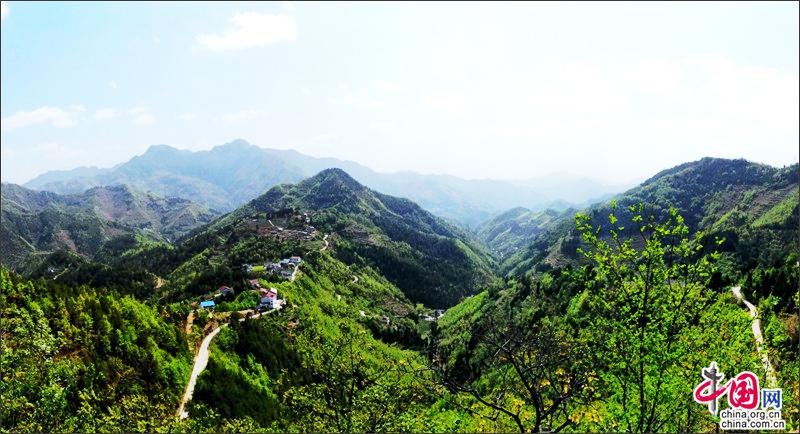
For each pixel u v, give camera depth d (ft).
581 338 71.97
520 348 62.80
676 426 75.72
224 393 231.71
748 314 75.56
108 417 147.13
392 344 479.82
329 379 105.91
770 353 78.74
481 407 73.61
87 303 250.57
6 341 147.43
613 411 72.08
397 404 97.25
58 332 204.85
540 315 357.00
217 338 290.56
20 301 220.64
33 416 124.98
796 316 94.89
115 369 209.67
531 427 73.26
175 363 245.24
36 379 135.95
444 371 66.13
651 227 71.31
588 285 77.15
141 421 150.71
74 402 153.99
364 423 96.37
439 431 85.92
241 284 454.81
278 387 264.11
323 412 107.34
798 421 67.15
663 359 68.03
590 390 66.44
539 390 64.08
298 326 374.22
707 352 71.05
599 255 73.15
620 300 72.28
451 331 413.59
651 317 70.13
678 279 71.82
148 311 291.38
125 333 242.99
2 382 123.85
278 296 442.50
